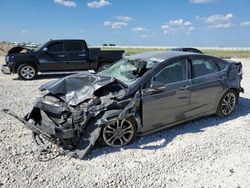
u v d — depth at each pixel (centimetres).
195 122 639
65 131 446
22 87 1104
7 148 495
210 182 404
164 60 566
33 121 533
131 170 430
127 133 509
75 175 414
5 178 403
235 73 684
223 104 662
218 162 459
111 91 505
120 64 626
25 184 390
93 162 452
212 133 576
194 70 601
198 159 468
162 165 446
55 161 454
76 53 1428
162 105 541
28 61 1348
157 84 521
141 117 517
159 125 547
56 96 515
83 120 459
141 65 559
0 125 610
